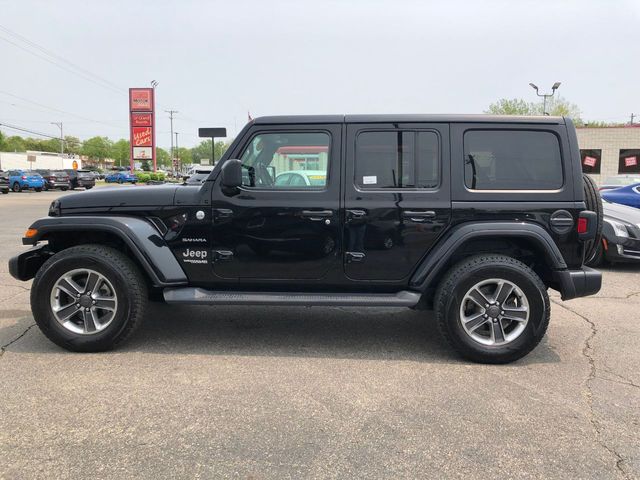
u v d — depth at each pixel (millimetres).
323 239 4215
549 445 2898
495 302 4059
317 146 4270
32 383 3639
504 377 3850
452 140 4168
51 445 2848
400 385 3691
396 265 4215
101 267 4117
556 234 4109
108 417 3166
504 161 4176
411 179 4195
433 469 2664
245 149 4297
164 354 4262
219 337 4727
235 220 4234
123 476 2576
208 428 3053
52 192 38250
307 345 4543
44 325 4180
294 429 3053
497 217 4121
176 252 4305
